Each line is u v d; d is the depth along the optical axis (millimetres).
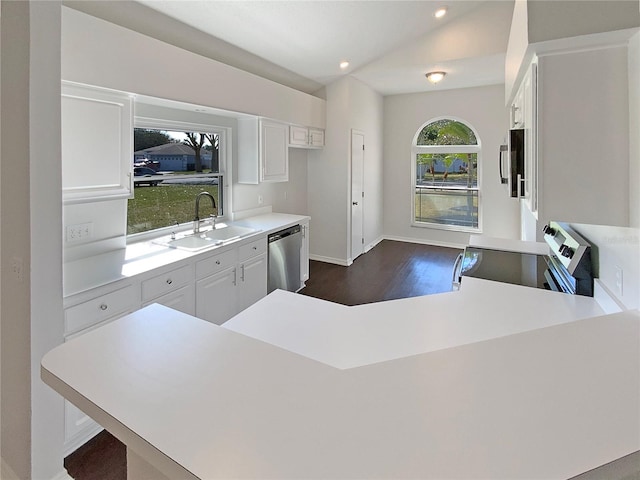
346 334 1502
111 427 670
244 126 4039
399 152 6816
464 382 789
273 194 4945
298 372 822
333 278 4941
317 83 5230
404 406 699
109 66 2191
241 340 971
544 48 1387
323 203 5648
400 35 4355
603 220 1385
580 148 1395
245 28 3295
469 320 1631
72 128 2014
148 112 2990
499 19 4172
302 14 3297
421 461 565
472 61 4508
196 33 3158
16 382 1668
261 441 609
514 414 678
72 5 2314
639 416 674
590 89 1366
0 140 1628
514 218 5953
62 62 1943
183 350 916
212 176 3895
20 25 1511
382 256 6016
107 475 1804
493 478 534
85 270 2223
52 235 1623
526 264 2541
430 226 6746
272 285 3832
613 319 1189
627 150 1329
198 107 3064
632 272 1393
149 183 3189
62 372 812
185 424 652
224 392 742
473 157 6301
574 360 897
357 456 576
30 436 1616
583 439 613
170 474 577
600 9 1240
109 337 975
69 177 2008
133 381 780
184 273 2625
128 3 2533
